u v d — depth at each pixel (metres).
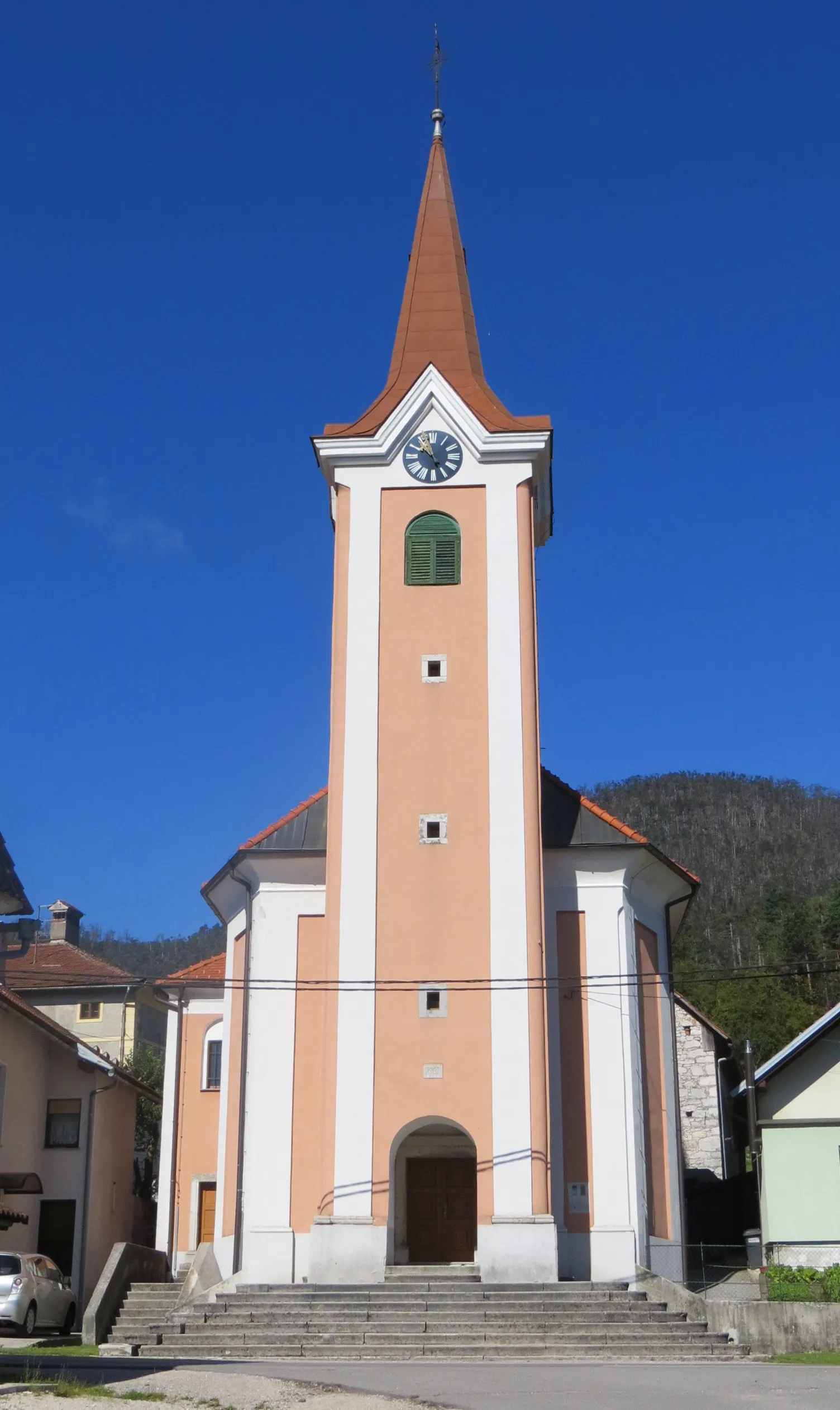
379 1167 33.47
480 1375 22.70
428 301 41.97
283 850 37.81
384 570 38.12
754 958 106.44
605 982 36.31
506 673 36.97
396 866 35.62
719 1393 19.78
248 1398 19.31
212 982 47.28
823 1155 36.94
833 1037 37.66
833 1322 28.25
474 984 34.62
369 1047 34.31
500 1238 32.59
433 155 45.09
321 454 39.19
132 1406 18.09
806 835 166.12
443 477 38.78
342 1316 29.64
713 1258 44.69
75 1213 43.03
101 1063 43.25
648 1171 36.00
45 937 77.00
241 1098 37.09
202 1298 32.91
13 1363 23.83
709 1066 53.91
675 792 189.62
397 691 37.03
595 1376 22.61
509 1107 33.62
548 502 41.91
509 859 35.47
